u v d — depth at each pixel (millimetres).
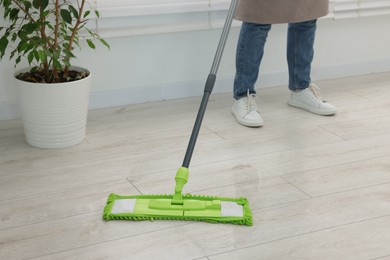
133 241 1420
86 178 1762
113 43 2328
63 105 1908
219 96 2559
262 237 1443
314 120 2279
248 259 1351
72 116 1952
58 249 1384
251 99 2246
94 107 2391
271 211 1571
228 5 2457
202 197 1552
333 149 1994
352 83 2766
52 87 1861
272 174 1799
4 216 1535
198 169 1829
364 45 2869
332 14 2678
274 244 1412
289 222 1514
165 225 1493
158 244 1408
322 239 1434
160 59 2438
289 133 2139
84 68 2086
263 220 1523
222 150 1979
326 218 1535
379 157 1931
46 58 1960
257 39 2184
